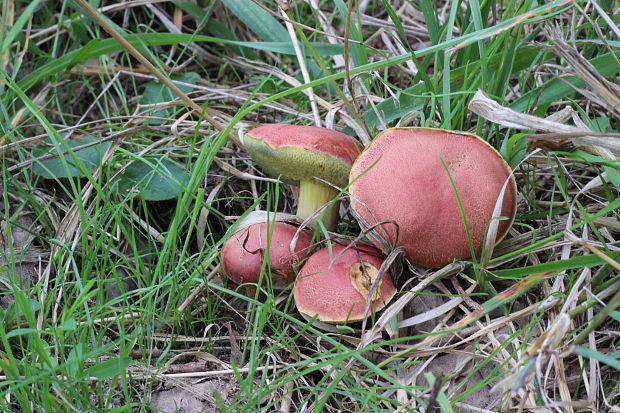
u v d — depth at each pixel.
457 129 0.39
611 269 0.33
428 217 0.34
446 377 0.30
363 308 0.33
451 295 0.34
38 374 0.30
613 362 0.29
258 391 0.33
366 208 0.34
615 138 0.33
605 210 0.33
